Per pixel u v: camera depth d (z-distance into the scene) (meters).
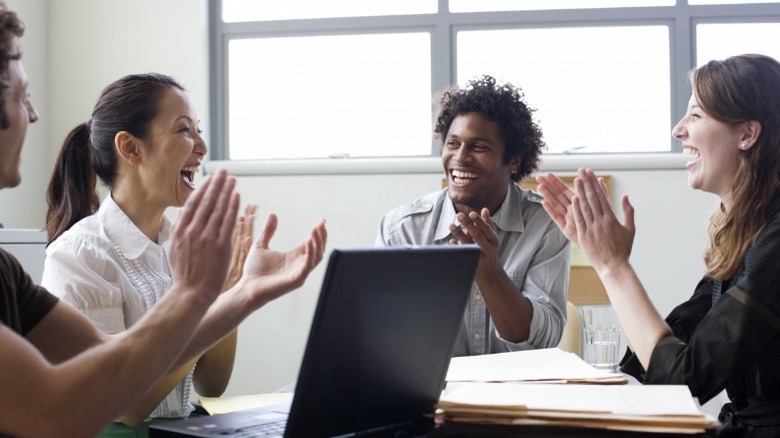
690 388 1.42
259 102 4.15
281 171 3.96
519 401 1.06
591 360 1.75
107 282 1.76
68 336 1.20
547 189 1.60
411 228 2.20
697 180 1.72
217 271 0.97
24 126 1.06
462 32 4.02
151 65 4.07
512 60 3.99
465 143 2.05
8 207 3.82
